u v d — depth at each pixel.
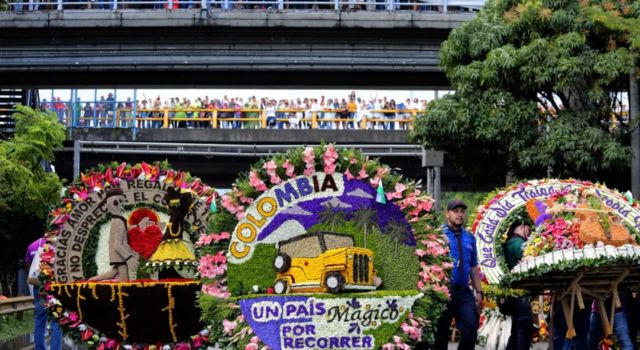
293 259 10.22
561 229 11.08
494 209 14.47
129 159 41.47
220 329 10.20
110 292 12.12
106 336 12.31
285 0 36.25
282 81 33.56
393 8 35.19
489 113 22.95
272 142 41.03
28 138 28.28
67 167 41.91
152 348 12.20
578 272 11.08
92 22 32.00
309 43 32.44
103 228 13.45
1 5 29.41
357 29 32.19
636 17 22.66
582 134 22.20
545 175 23.52
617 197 14.34
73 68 32.44
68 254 13.27
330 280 9.95
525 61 22.53
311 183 10.42
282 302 10.02
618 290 11.93
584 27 22.66
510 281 11.21
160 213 13.48
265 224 10.37
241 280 10.31
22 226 27.86
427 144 24.47
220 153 39.53
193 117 44.12
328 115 44.19
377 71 32.62
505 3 23.91
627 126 22.67
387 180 10.53
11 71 32.69
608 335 11.48
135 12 31.95
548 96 23.48
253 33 32.31
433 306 10.48
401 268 10.47
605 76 22.09
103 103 44.12
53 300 12.45
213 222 10.45
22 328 18.20
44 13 32.03
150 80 33.50
